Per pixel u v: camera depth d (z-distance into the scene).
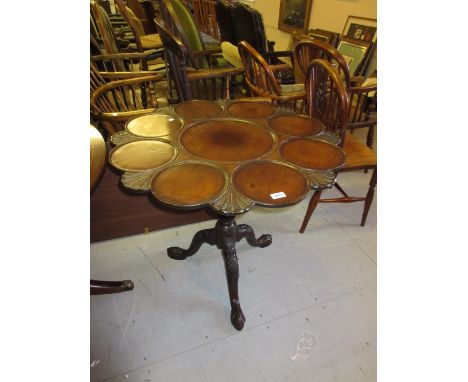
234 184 0.98
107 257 1.65
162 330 1.34
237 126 1.30
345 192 2.15
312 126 1.31
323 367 1.23
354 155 1.70
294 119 1.37
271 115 1.39
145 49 3.29
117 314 1.40
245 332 1.34
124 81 1.77
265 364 1.23
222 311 1.42
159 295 1.48
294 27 3.63
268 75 1.75
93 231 1.68
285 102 1.85
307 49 1.85
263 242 1.72
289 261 1.67
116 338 1.31
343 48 2.89
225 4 3.04
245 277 1.57
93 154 1.16
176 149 1.14
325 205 2.05
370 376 1.20
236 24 2.86
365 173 2.34
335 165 1.08
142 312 1.41
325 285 1.54
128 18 2.65
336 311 1.43
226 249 1.41
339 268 1.63
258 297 1.48
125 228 1.74
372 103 2.30
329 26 3.16
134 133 1.23
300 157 1.11
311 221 1.92
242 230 1.59
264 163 1.08
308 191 0.96
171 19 2.17
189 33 2.75
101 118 1.44
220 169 1.04
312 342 1.31
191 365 1.23
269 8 3.97
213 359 1.25
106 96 1.78
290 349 1.28
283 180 1.00
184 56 1.73
